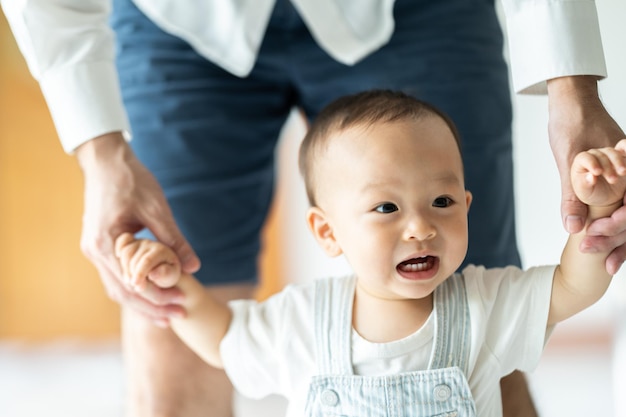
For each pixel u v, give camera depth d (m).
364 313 1.07
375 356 1.04
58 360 3.30
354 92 1.35
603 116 0.97
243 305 1.17
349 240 1.04
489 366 1.04
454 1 1.31
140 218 1.17
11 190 3.55
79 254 3.60
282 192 3.53
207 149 1.37
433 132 1.04
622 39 1.79
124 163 1.18
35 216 3.58
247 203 1.42
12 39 3.52
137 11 1.37
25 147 3.56
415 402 1.01
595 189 0.88
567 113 0.98
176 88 1.35
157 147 1.36
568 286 1.02
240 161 1.40
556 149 0.97
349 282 1.11
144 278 1.10
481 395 1.04
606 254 0.97
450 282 1.07
